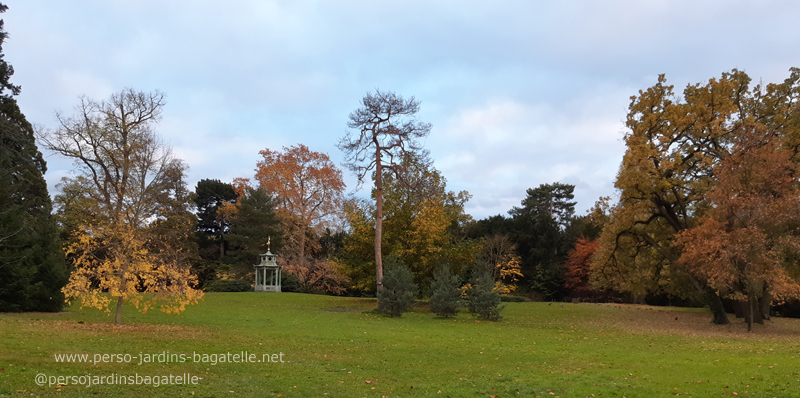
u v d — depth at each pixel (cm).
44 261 2162
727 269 2112
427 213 3247
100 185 3816
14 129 2964
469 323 2306
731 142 2700
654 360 1299
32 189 3125
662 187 2688
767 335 2084
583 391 909
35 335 1312
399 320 2330
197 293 1794
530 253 5966
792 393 877
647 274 3356
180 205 4728
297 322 2028
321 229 5281
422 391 899
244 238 4969
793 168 2245
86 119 3744
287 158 5194
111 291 1695
